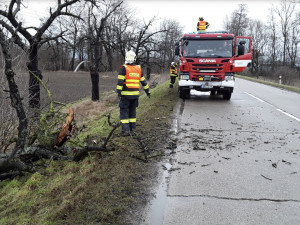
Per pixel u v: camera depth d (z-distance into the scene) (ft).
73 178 14.01
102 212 11.23
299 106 38.29
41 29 35.32
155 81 71.31
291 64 182.91
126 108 21.88
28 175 15.39
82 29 50.72
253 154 18.54
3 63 18.34
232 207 12.01
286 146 20.22
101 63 55.52
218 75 40.52
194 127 25.43
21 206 11.76
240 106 37.78
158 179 14.61
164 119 28.17
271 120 28.86
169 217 11.21
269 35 203.00
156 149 19.04
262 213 11.59
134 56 22.15
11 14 33.30
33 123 19.01
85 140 17.52
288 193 13.32
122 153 17.65
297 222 11.00
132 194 12.83
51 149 16.65
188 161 17.20
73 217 10.84
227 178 14.88
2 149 19.02
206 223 10.86
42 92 28.66
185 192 13.28
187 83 41.22
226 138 22.09
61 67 185.57
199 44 40.75
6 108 18.79
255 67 176.55
